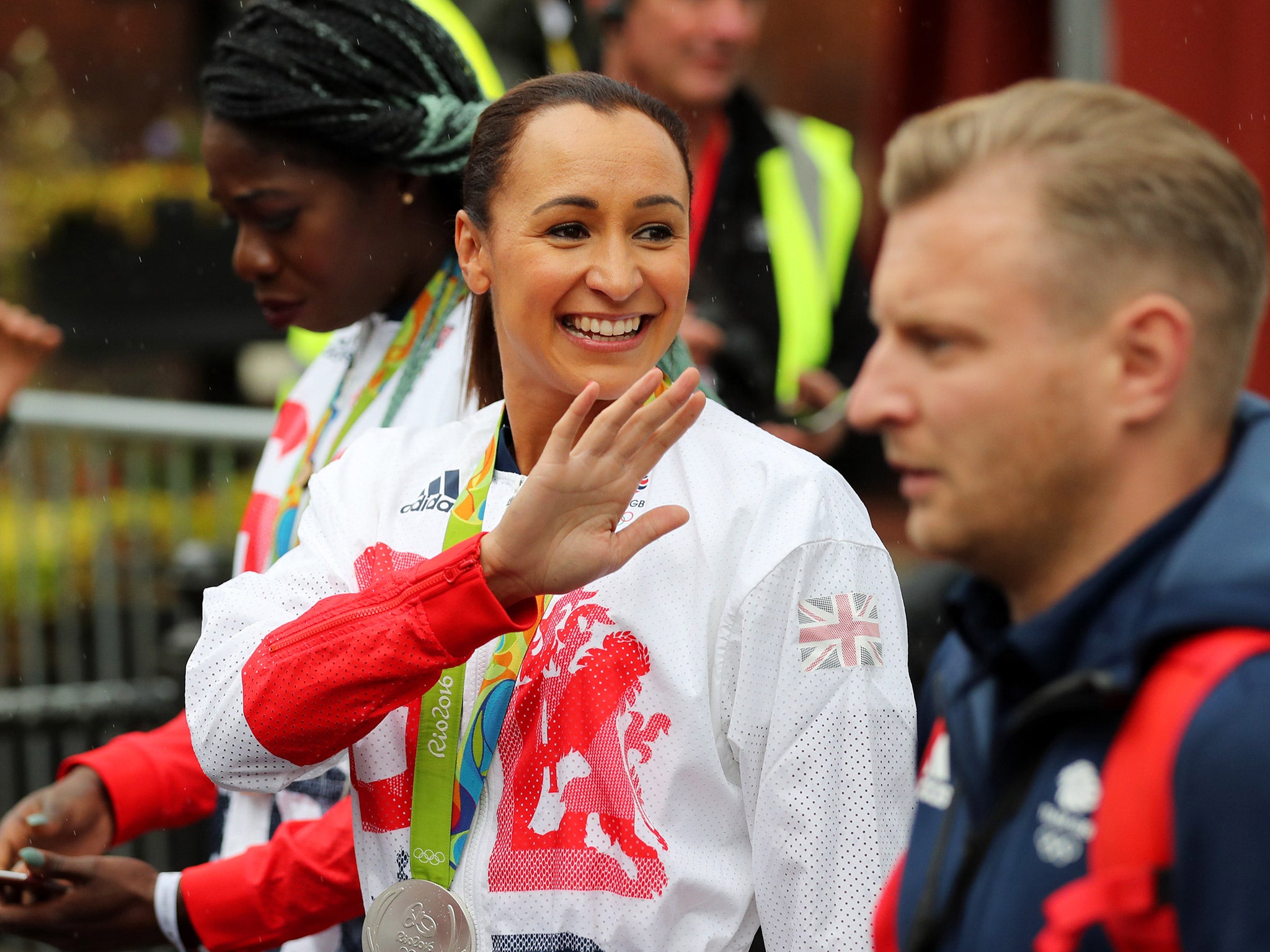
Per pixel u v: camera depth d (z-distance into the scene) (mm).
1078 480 3229
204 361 21344
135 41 22359
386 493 5539
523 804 4906
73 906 6211
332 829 6082
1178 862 2992
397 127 6703
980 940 3350
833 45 21156
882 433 3404
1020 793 3363
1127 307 3143
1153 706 3090
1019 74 11875
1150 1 10961
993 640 3580
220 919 6102
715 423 5262
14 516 13125
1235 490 3129
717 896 4863
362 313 7082
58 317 19516
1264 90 10547
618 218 4926
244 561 7371
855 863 4785
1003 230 3174
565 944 4809
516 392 5316
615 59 11367
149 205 19656
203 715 5055
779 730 4809
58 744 12227
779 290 10992
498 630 4645
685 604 4906
